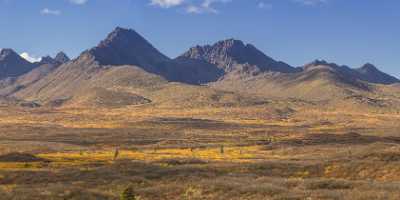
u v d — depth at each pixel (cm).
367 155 10038
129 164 9050
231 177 7219
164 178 7344
